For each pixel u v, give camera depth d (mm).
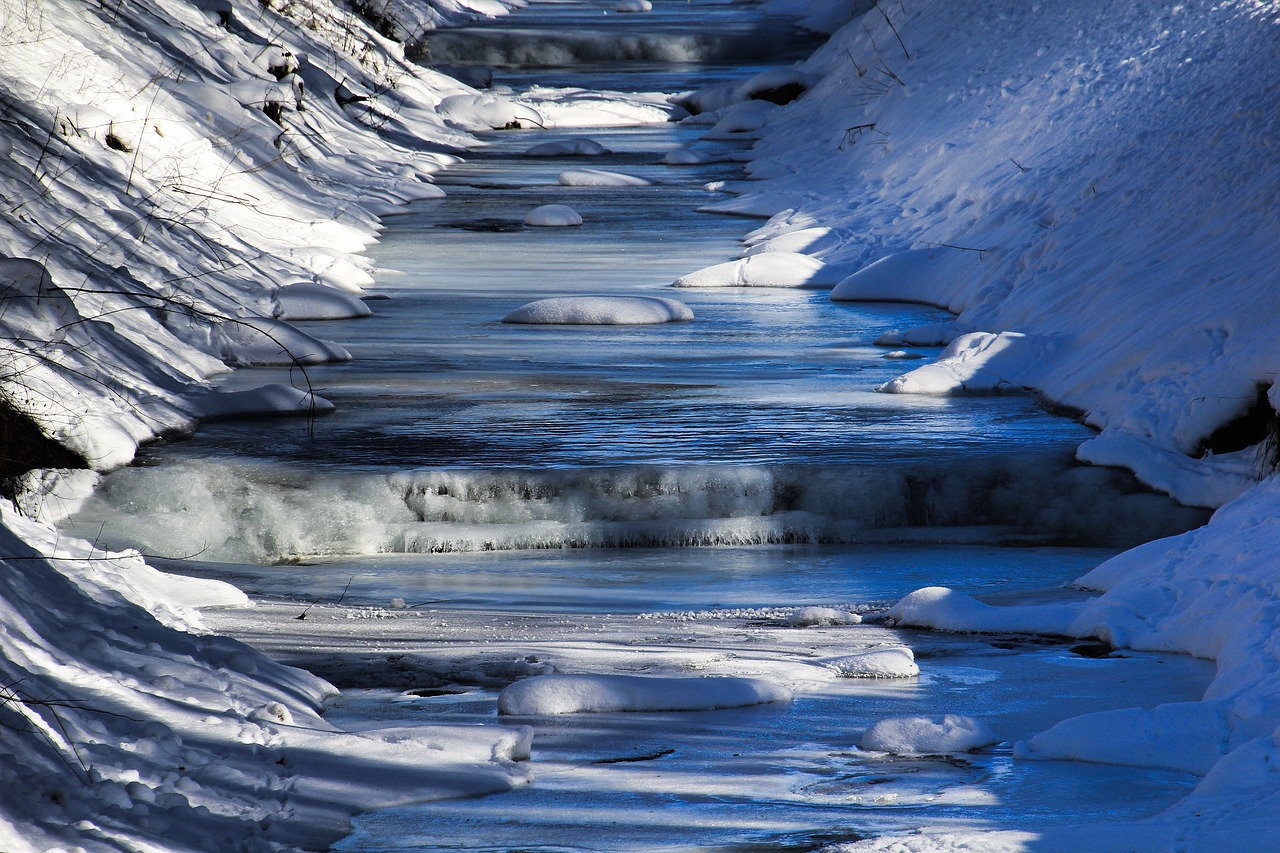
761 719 15312
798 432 30703
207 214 44531
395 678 16578
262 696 14312
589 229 58125
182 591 20266
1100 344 34312
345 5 97188
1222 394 28531
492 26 125688
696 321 43281
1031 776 13289
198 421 30953
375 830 11336
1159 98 46062
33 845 9727
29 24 46750
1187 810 11617
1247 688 15055
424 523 26734
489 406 32750
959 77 63000
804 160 69250
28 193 36094
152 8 60281
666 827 11508
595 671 17047
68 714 12047
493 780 12633
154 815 10688
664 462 28094
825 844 11062
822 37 123250
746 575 24422
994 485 27719
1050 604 20641
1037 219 44125
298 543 26062
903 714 15562
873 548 26594
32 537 18688
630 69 113688
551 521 26891
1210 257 34906
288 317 41344
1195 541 21344
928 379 34656
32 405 26828
